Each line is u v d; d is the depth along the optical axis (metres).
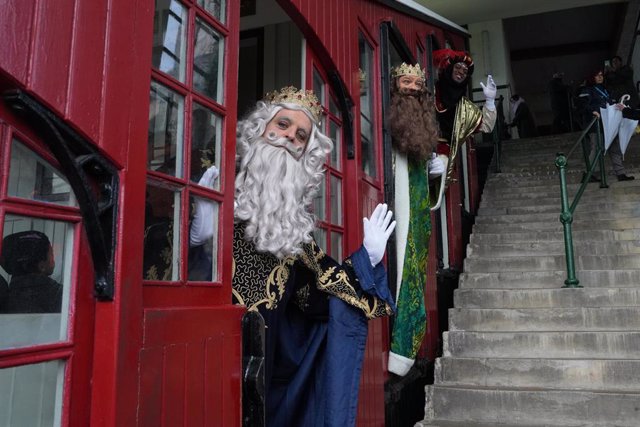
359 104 2.91
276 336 1.72
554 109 10.34
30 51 0.89
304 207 1.77
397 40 3.46
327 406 1.69
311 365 1.79
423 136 3.12
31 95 0.89
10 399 0.91
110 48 1.07
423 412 3.69
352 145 2.80
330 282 1.73
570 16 12.75
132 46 1.13
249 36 3.76
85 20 1.01
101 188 1.04
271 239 1.62
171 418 1.16
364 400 2.47
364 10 3.16
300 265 1.79
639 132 7.63
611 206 5.48
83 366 1.01
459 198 5.31
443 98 4.02
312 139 1.82
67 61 0.96
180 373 1.20
